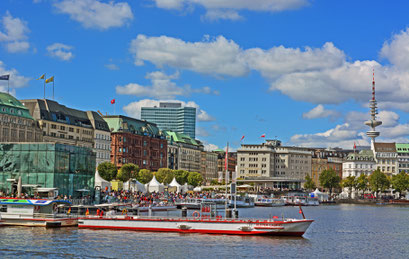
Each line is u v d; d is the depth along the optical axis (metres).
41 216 95.44
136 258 68.38
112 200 130.00
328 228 110.81
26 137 198.38
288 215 148.12
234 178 93.62
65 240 80.25
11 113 192.75
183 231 89.75
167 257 69.19
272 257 70.31
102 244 77.38
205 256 70.00
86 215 97.88
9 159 123.56
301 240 85.69
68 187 125.75
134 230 91.94
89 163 134.00
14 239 80.38
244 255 71.00
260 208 194.00
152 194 159.50
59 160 122.88
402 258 73.19
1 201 96.88
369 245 84.50
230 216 96.00
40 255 69.19
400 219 142.88
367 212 179.50
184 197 173.75
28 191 121.38
